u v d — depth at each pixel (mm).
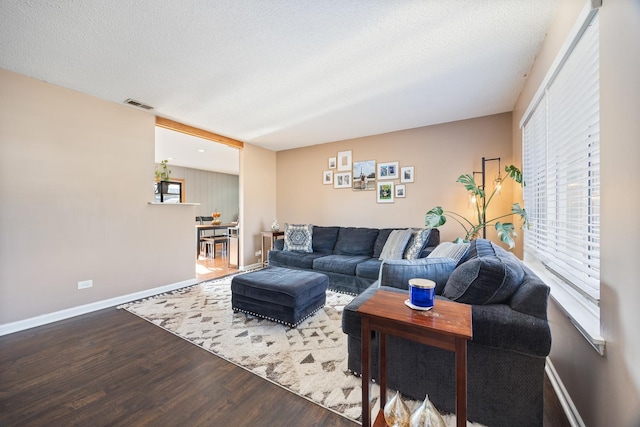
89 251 2795
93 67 2279
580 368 1310
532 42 1938
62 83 2555
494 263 1354
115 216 2998
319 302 2693
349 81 2531
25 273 2395
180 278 3639
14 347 2039
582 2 1312
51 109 2553
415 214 3938
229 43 1959
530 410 1213
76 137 2713
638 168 871
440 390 1373
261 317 2473
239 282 2576
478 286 1343
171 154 5910
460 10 1630
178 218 3637
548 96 1942
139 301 3064
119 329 2350
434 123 3736
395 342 1479
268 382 1631
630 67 907
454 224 3660
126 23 1742
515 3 1581
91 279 2805
